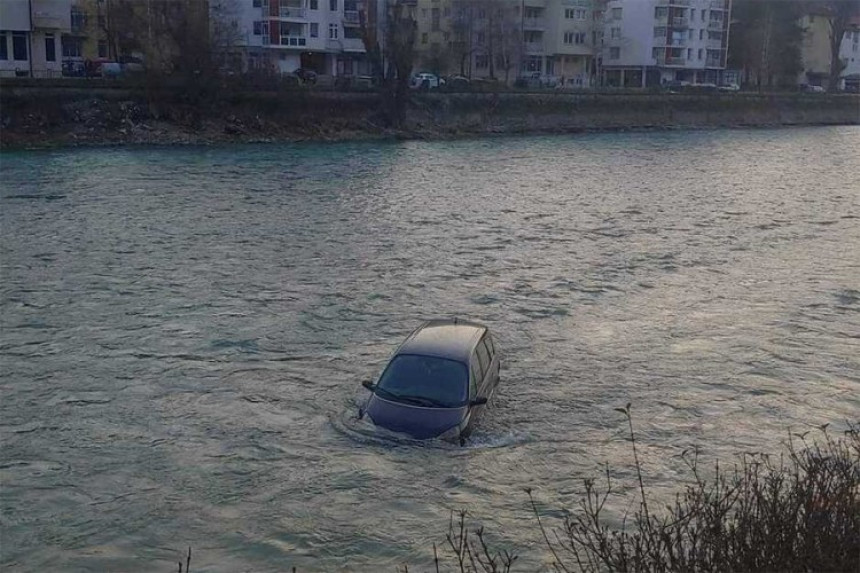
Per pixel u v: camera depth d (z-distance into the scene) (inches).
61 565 409.1
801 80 5128.0
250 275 979.3
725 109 3946.9
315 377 652.7
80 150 2267.5
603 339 760.3
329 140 2783.0
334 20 3732.8
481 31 4055.1
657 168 2229.3
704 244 1215.6
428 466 498.9
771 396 627.2
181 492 477.1
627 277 1002.7
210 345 729.0
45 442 539.5
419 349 569.0
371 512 453.1
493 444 529.7
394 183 1813.5
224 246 1133.1
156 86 2600.9
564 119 3449.8
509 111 3319.4
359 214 1408.7
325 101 2906.0
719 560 245.8
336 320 808.9
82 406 596.4
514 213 1460.4
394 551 418.6
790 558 240.7
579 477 491.2
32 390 625.0
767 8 4682.6
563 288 945.5
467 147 2721.5
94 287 915.4
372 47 3093.0
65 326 778.8
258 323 794.2
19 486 482.9
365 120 2967.5
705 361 703.1
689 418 582.9
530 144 2876.5
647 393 628.7
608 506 454.3
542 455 517.0
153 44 2800.2
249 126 2704.2
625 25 4608.8
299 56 3722.9
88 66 2881.4
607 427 563.8
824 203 1652.3
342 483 482.0
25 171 1829.5
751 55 4677.7
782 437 552.7
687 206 1584.6
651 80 4606.3
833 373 678.5
